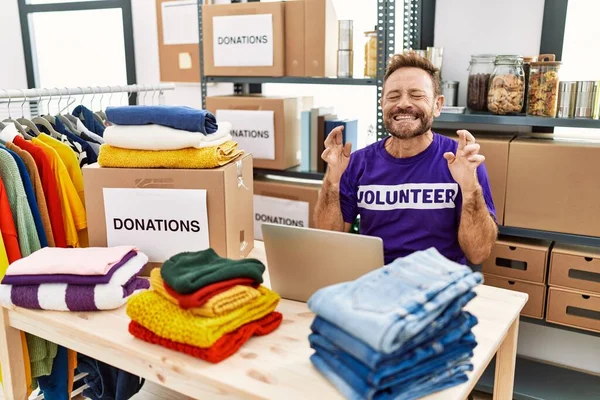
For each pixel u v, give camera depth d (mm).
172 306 1231
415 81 1791
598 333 2238
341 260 1337
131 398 2389
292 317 1375
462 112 2365
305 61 2613
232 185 1643
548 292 2244
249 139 2822
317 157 2777
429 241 1878
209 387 1160
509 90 2236
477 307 1431
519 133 2480
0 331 1583
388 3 2363
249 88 3410
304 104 2945
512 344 1558
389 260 1912
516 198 2246
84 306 1416
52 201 1834
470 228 1763
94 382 2131
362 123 3131
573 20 2439
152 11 3701
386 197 1898
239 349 1222
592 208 2119
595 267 2137
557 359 2643
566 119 2105
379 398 980
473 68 2375
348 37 2582
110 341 1283
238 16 2693
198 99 3578
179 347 1200
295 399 1037
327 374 1073
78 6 4055
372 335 936
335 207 1951
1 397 1897
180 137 1562
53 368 1846
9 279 1452
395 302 997
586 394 2342
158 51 3533
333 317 1016
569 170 2131
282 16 2605
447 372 1057
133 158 1615
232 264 1290
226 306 1191
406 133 1803
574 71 2484
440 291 1017
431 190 1853
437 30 2668
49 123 2064
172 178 1599
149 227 1647
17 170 1708
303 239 1366
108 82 4211
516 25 2500
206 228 1611
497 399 1629
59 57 4383
